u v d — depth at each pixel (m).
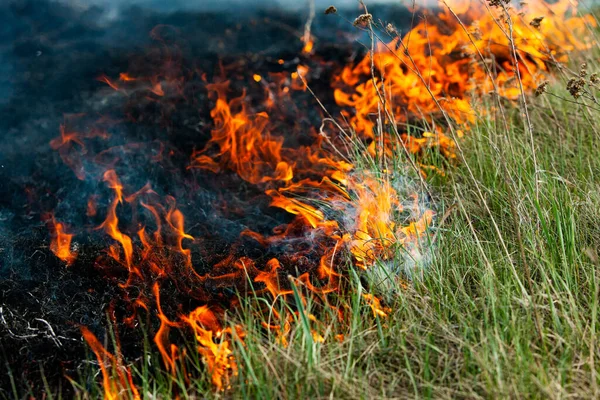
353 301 2.96
